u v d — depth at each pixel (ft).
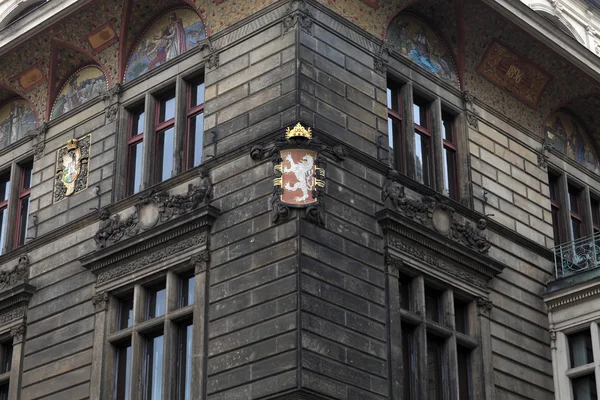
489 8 172.96
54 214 170.91
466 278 158.71
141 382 148.87
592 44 225.76
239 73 155.02
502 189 172.76
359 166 149.79
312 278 136.77
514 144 178.91
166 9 169.99
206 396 138.51
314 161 143.33
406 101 163.22
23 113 185.98
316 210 140.05
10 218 178.50
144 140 163.63
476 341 157.17
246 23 157.48
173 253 149.79
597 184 194.49
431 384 150.20
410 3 167.22
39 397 158.61
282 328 134.10
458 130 170.81
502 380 158.20
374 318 142.61
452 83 173.06
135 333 150.51
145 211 156.04
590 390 163.53
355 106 153.58
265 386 132.67
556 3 220.23
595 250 174.50
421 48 169.99
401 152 160.76
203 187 150.41
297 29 150.30
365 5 161.89
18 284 168.35
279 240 139.33
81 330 157.69
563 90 188.34
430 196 158.30
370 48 159.94
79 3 171.94
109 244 158.30
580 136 195.31
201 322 142.61
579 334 167.32
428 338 152.35
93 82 176.24
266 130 147.54
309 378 130.93
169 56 167.12
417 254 152.15
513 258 168.66
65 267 164.55
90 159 169.99
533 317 167.53
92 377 152.66
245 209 144.87
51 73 180.75
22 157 181.27
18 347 164.45
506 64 180.14
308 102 146.92
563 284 169.78
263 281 138.72
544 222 177.99
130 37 172.65
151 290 153.79
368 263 145.07
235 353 137.59
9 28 180.65
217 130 153.69
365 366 138.62
